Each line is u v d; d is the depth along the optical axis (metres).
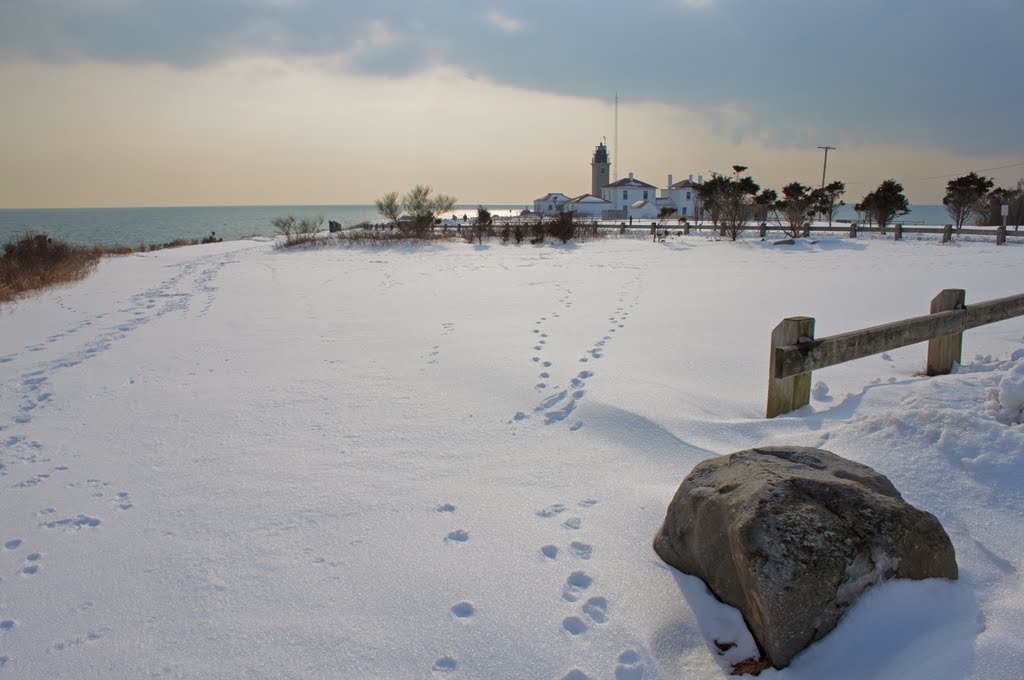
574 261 20.42
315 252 25.50
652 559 3.38
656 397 5.82
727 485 3.08
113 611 3.22
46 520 4.23
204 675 2.72
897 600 2.59
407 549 3.65
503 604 3.09
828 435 4.29
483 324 10.26
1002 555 3.08
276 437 5.64
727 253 22.28
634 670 2.63
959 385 4.80
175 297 14.66
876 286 13.23
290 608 3.17
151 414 6.42
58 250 21.78
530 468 4.71
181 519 4.18
